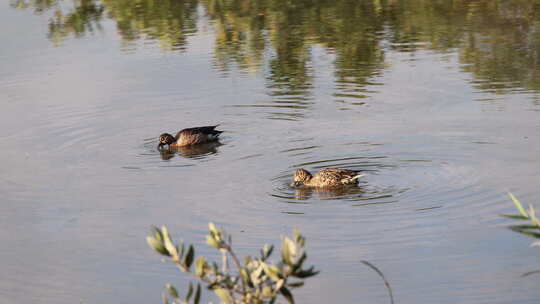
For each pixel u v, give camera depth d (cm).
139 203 2356
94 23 4875
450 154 2612
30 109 3350
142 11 5128
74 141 2992
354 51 4038
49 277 1908
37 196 2447
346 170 2364
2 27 4822
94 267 1950
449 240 1983
